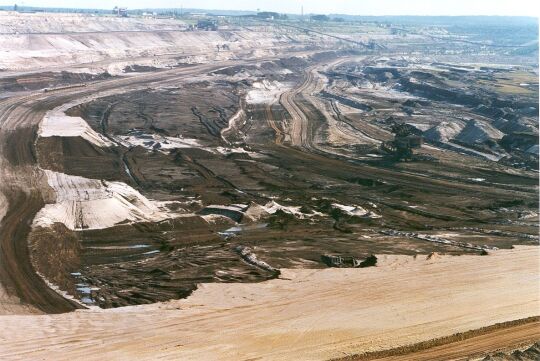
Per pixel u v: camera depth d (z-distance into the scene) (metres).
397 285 38.06
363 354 29.56
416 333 31.97
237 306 34.66
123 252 43.84
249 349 29.88
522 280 39.50
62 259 41.91
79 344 30.02
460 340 31.48
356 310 34.44
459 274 40.25
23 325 31.88
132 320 32.75
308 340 30.91
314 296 36.19
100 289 37.38
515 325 33.31
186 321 32.72
